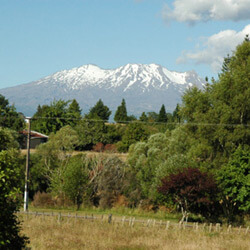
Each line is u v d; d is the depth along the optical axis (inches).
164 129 4281.5
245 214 1766.7
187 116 2192.4
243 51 2087.8
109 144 4057.6
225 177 1588.3
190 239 1177.4
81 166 2028.8
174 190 1617.9
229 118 1987.0
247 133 1946.4
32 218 1407.5
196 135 2127.2
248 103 1957.4
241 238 1261.1
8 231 484.4
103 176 2023.9
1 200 471.2
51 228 1224.8
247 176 1553.9
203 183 1579.7
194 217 1748.3
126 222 1432.1
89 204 1962.4
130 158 2383.1
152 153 2230.6
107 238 1115.3
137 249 994.1
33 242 976.9
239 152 1608.0
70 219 1423.5
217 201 1779.0
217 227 1403.8
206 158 2065.7
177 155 1998.0
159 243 1077.1
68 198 1977.1
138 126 4005.9
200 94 2117.4
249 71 2036.2
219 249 1033.5
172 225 1434.5
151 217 1781.5
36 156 2229.3
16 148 2167.8
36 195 2011.6
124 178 2066.9
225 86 2027.6
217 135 1983.3
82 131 4045.3
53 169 2194.9
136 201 1987.0
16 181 495.2
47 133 4397.1
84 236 1123.9
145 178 2079.2
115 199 1989.4
